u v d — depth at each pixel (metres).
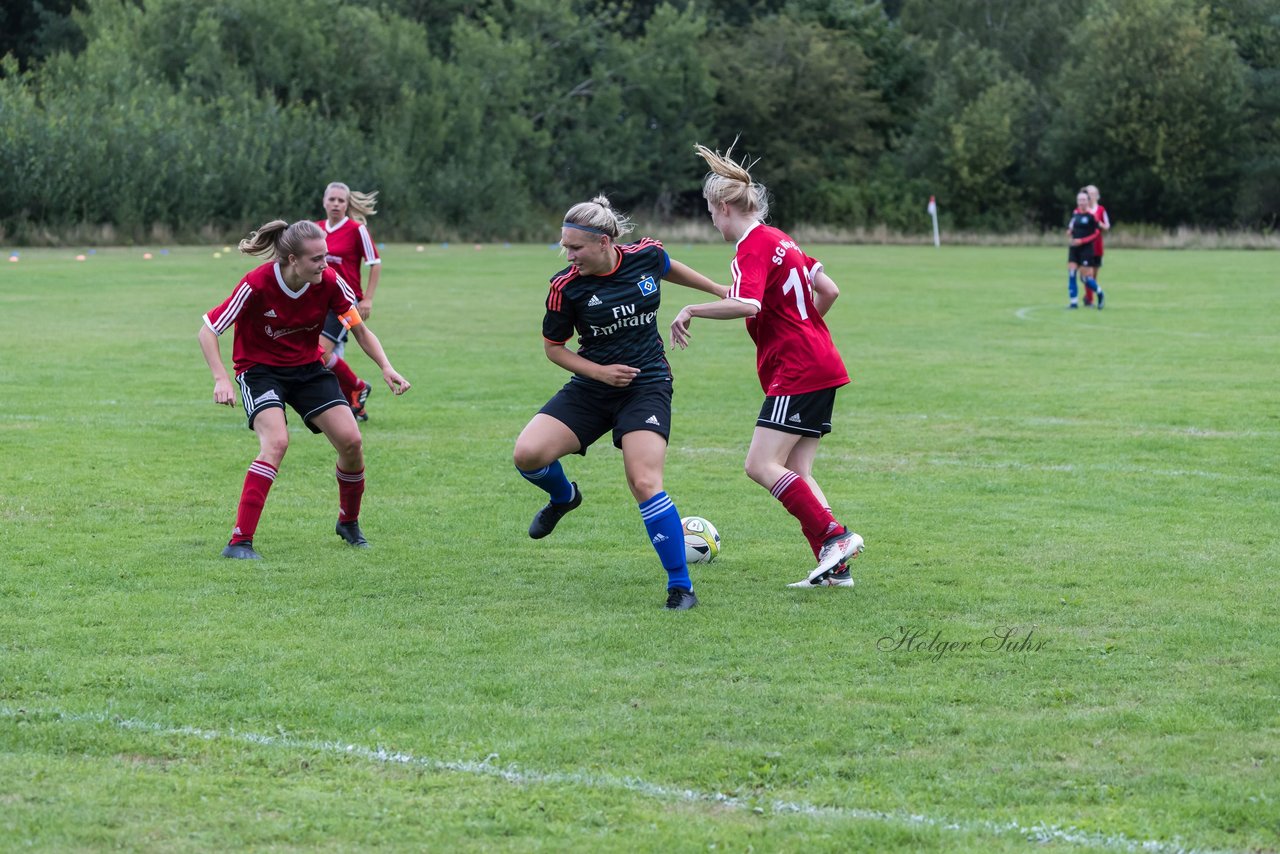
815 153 87.19
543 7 78.69
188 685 6.50
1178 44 77.50
